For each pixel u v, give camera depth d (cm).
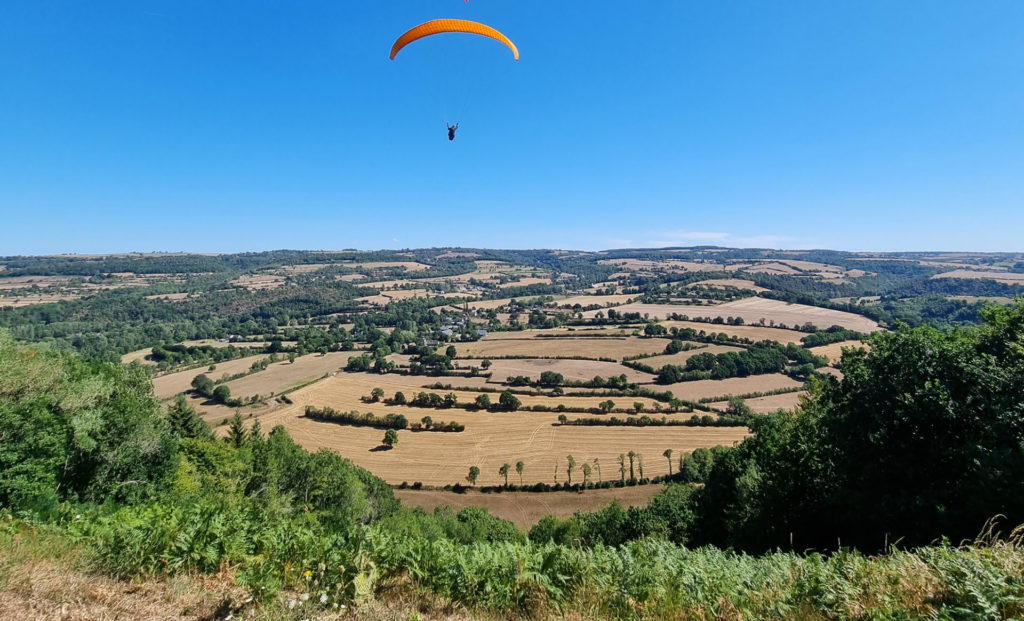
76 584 462
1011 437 897
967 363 1067
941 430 1043
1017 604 410
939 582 484
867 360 1270
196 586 491
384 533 623
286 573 515
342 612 464
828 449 1252
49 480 1234
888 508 1002
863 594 493
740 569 629
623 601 535
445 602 525
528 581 554
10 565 462
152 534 544
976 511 833
